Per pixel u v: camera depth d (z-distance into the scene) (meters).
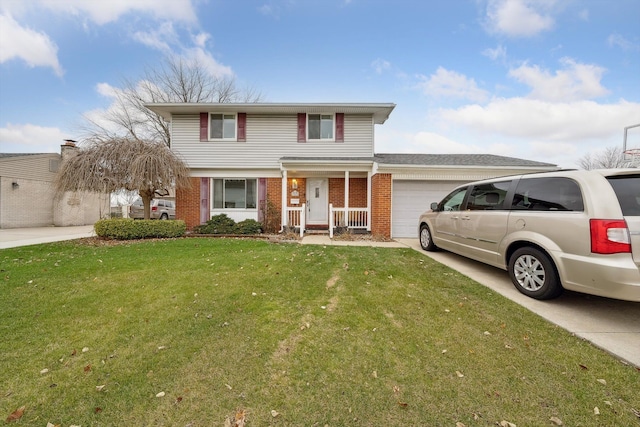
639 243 2.82
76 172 8.89
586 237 3.07
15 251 6.84
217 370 2.14
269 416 1.69
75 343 2.54
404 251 6.71
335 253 6.33
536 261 3.64
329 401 1.82
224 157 11.17
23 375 2.07
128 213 17.70
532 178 3.98
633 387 1.92
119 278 4.43
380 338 2.61
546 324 2.88
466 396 1.85
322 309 3.27
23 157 14.77
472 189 5.27
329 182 11.53
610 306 3.36
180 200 11.08
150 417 1.69
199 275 4.58
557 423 1.63
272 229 10.79
